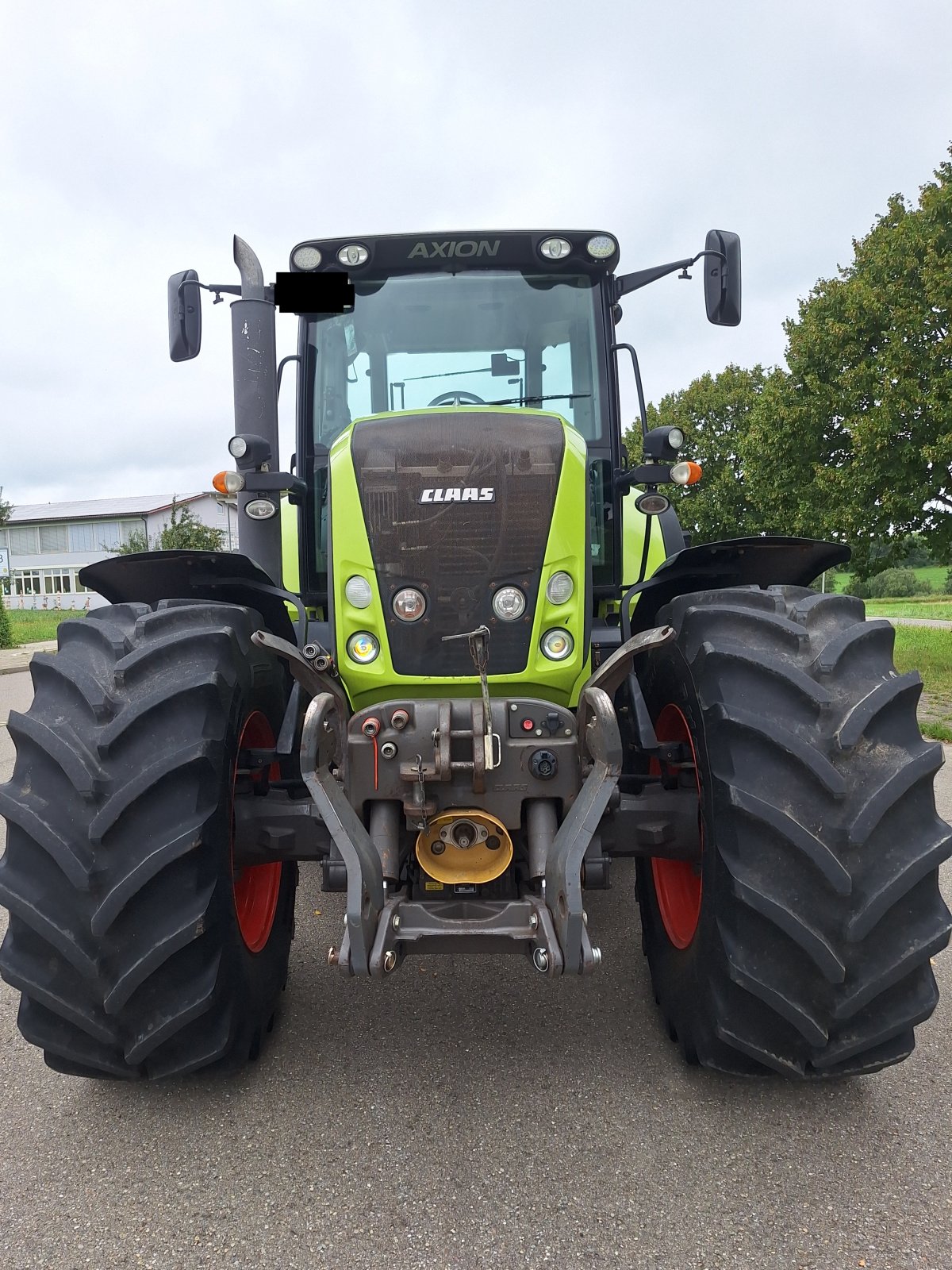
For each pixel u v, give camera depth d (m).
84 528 59.38
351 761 2.34
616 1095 2.35
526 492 2.52
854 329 12.79
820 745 2.08
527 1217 1.89
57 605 59.72
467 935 2.18
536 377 3.63
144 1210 1.94
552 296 3.62
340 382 3.64
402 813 2.41
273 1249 1.82
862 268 13.77
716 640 2.30
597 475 3.59
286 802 2.47
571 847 2.12
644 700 2.85
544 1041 2.64
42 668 2.30
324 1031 2.72
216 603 2.44
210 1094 2.39
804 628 2.24
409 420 2.59
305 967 3.21
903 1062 2.50
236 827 2.41
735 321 3.53
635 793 2.88
